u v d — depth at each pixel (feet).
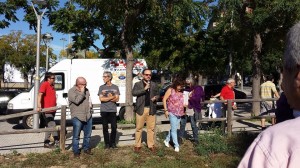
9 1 55.77
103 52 63.26
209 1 45.06
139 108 27.91
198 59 65.62
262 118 35.22
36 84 39.40
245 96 73.10
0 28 56.44
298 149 3.73
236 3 42.52
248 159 4.07
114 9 43.78
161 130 35.42
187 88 30.71
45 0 39.81
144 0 43.96
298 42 4.20
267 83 36.68
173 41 62.59
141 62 51.06
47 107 29.01
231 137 31.42
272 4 42.27
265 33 49.90
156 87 28.43
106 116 28.50
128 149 28.63
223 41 61.52
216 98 40.04
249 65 93.40
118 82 48.49
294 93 4.38
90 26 60.90
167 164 24.68
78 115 26.32
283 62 4.47
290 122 4.07
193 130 29.84
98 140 32.86
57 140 29.71
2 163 25.18
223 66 72.23
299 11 41.01
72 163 25.25
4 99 60.13
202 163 25.70
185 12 42.78
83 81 26.48
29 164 24.84
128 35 45.73
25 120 41.32
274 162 3.81
